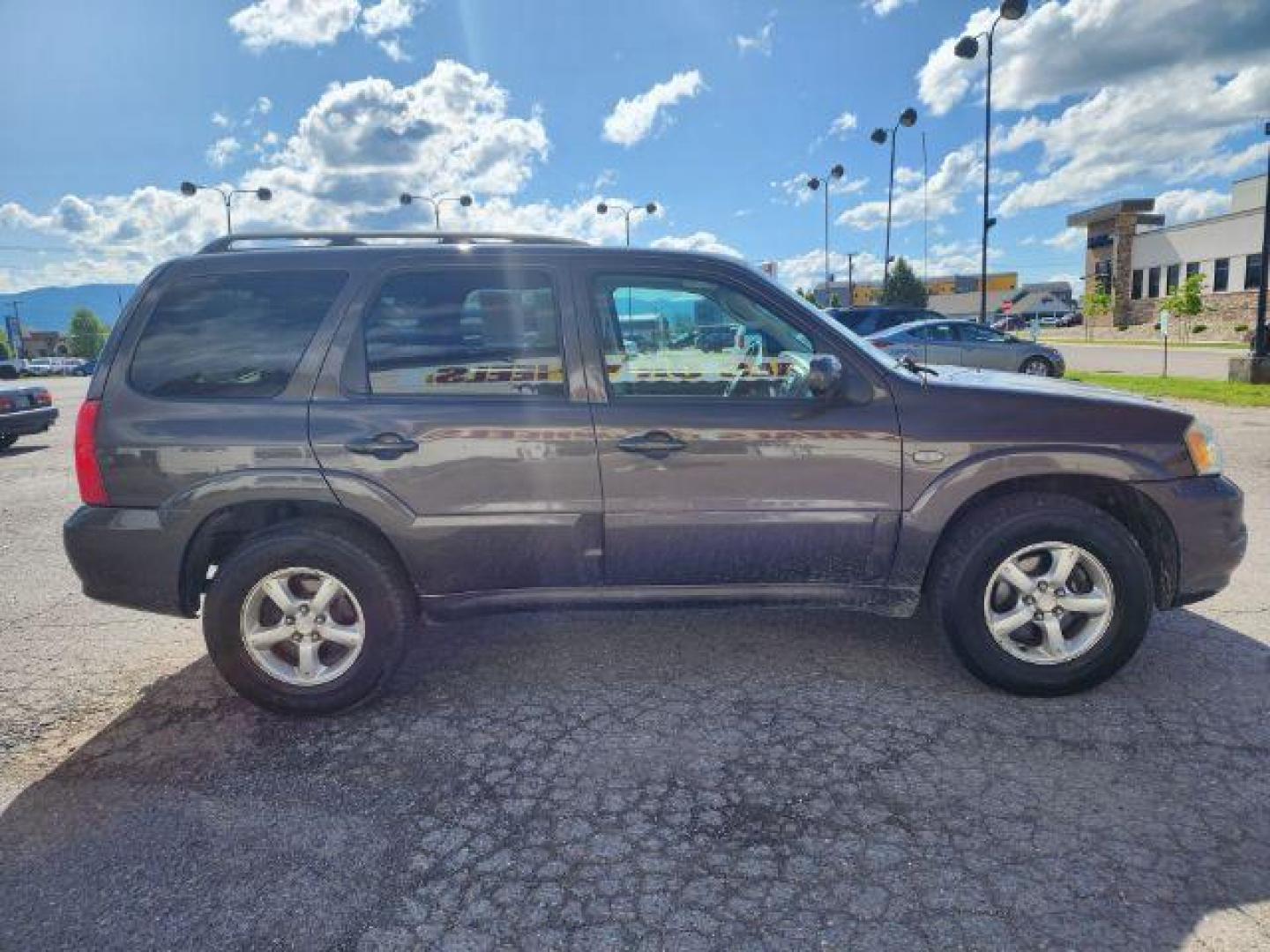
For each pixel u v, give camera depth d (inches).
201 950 85.7
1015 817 103.9
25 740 131.1
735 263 136.7
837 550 133.7
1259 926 85.0
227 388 131.5
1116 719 127.2
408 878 96.1
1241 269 1668.3
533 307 133.0
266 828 106.4
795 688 140.5
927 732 125.0
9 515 300.8
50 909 92.6
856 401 131.6
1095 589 132.3
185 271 134.0
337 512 133.1
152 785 117.4
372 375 131.5
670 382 133.3
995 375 155.0
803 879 93.9
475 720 133.0
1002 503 132.2
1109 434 131.2
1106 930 85.0
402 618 133.9
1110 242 2080.5
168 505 129.4
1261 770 113.0
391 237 142.6
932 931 85.4
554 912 89.7
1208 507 132.0
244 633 131.6
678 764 118.2
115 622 184.4
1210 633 159.0
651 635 164.9
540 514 131.6
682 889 92.8
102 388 131.8
